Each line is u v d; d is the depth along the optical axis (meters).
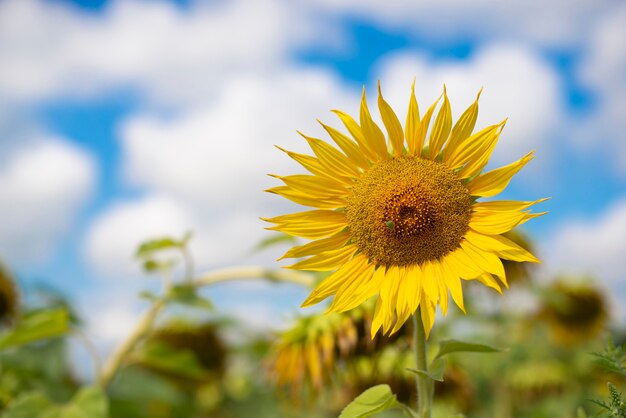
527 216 0.61
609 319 1.68
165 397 1.19
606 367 0.54
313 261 0.65
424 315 0.61
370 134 0.65
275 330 0.92
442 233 0.64
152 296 1.06
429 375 0.58
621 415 0.51
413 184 0.64
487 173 0.64
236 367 1.85
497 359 1.44
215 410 1.78
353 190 0.66
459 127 0.64
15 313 1.28
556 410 1.48
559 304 1.49
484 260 0.62
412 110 0.65
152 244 1.04
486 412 1.54
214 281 1.07
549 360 1.58
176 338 1.53
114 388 1.16
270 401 1.71
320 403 1.02
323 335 0.86
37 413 0.97
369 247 0.65
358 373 0.88
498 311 1.38
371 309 0.85
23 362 1.12
